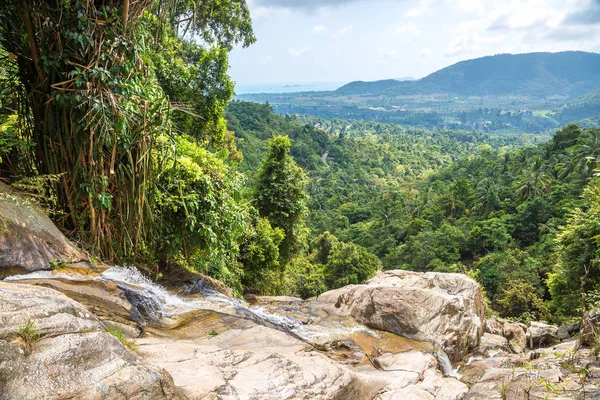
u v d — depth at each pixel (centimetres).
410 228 5075
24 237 452
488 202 4812
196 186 676
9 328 230
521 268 3005
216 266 930
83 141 507
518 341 919
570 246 1584
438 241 4216
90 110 473
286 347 461
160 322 492
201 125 1565
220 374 337
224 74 1534
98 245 559
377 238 5547
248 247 1276
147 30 571
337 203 8144
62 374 222
